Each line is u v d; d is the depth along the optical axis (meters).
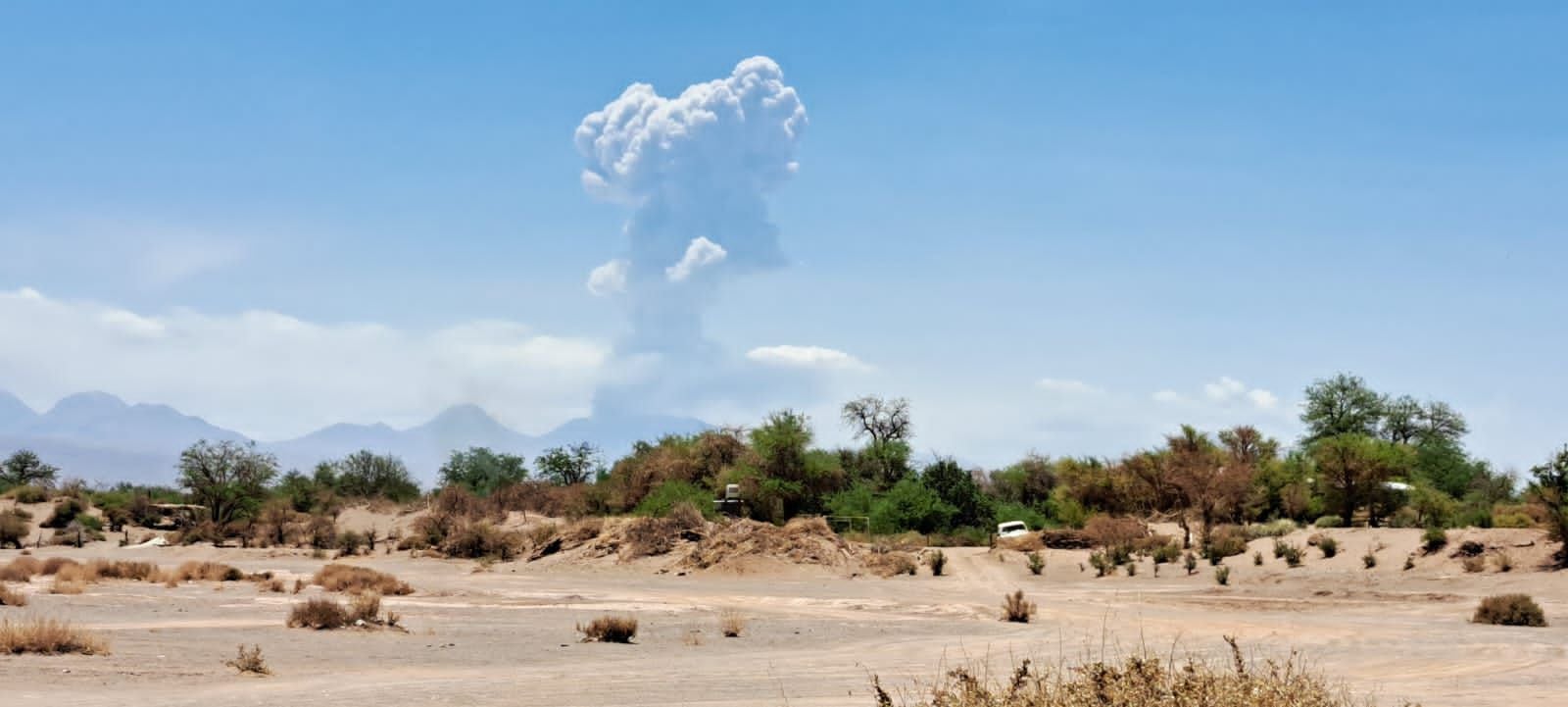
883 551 56.09
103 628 22.94
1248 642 23.92
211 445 89.75
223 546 72.94
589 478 100.69
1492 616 29.00
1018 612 30.22
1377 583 39.62
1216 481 63.19
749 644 23.91
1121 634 26.12
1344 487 59.75
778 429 76.69
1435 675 18.58
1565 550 39.41
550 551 60.00
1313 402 91.19
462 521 74.25
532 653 21.70
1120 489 74.12
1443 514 55.16
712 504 73.31
